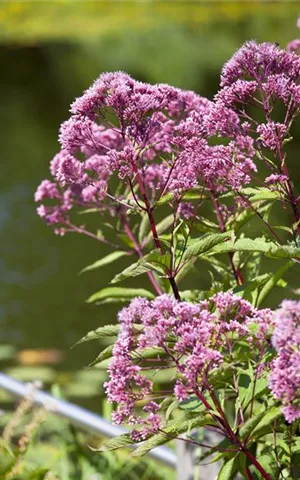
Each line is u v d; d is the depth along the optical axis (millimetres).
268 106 2980
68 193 4090
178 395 2590
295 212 2992
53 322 8836
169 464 4082
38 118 17531
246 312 2674
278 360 2389
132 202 3150
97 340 8406
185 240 2975
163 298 2604
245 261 3369
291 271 3760
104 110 3041
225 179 2971
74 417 4348
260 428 2580
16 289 9680
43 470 4254
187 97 3447
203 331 2549
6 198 12555
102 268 10016
